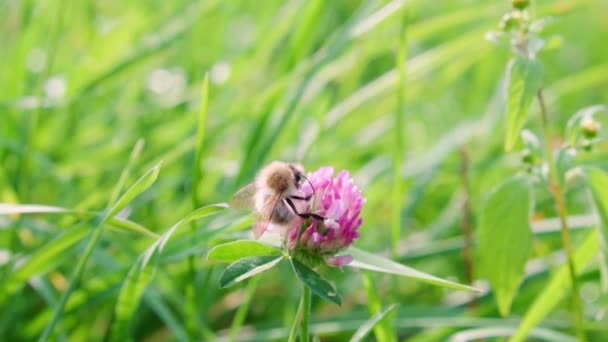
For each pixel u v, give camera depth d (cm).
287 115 66
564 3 75
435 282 49
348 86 79
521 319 60
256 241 48
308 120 75
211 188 68
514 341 56
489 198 55
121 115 76
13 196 62
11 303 59
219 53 86
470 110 88
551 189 54
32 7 70
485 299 63
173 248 58
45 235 61
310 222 49
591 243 56
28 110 70
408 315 61
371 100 75
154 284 61
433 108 94
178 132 70
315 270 50
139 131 71
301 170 51
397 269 51
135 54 70
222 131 69
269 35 75
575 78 83
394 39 73
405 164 73
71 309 59
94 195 63
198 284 63
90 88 68
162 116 76
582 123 54
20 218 60
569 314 64
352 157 74
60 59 78
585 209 71
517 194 55
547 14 75
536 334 58
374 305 55
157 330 64
